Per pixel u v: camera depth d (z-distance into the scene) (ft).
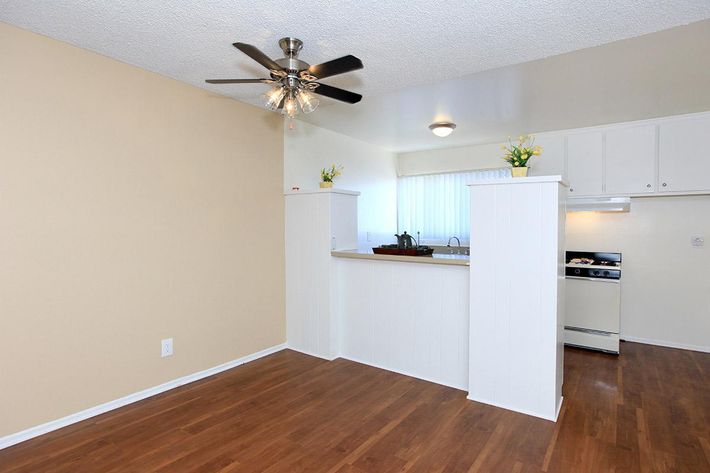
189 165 10.04
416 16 6.49
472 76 9.48
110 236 8.51
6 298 7.09
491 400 9.04
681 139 12.48
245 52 6.21
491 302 8.96
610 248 14.40
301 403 9.05
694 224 13.14
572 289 13.47
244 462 6.81
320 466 6.70
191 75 9.39
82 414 8.13
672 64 8.70
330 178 12.65
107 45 7.80
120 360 8.75
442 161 18.37
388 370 11.18
